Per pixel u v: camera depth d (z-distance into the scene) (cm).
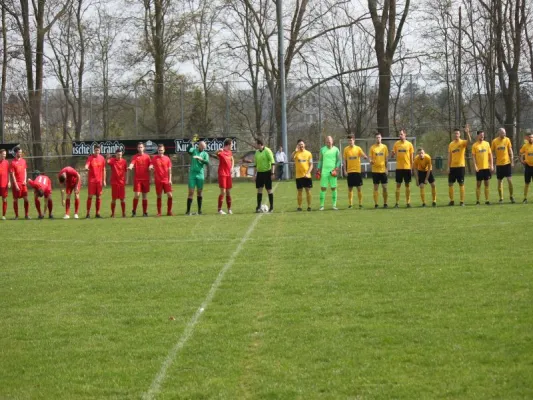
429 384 646
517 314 838
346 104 4731
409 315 858
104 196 3409
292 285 1041
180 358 742
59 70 5675
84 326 877
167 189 2253
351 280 1059
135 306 960
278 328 827
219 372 698
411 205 2305
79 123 4681
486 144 2212
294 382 664
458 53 4628
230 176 2212
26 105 4653
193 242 1536
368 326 820
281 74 4141
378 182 2228
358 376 671
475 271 1084
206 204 2677
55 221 2181
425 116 4600
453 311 866
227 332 820
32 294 1061
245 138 4638
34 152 4606
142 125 4659
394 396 625
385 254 1272
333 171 2233
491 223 1666
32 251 1497
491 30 4769
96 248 1508
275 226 1775
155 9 4891
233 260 1273
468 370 674
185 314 907
